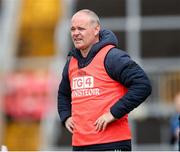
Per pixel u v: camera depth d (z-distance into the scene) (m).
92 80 13.16
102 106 13.06
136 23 36.06
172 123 25.36
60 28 36.44
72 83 13.46
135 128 35.38
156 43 36.09
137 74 12.94
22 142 36.09
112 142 13.05
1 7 36.81
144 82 12.91
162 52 36.03
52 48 36.50
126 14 36.16
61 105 14.14
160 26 36.03
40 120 36.09
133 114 35.50
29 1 36.66
